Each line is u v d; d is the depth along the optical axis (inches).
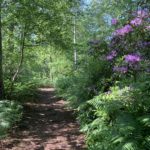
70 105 442.9
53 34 505.4
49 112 454.9
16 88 509.0
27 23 474.9
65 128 354.3
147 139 183.9
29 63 599.5
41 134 330.3
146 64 289.6
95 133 238.5
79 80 399.9
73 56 815.1
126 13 360.2
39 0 460.1
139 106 219.1
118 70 298.7
